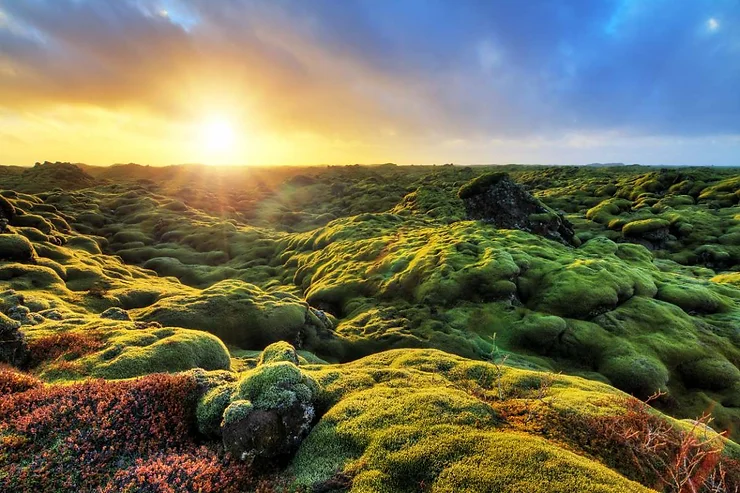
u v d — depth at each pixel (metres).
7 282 55.19
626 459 17.23
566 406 20.47
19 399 19.72
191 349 29.22
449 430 17.25
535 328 47.16
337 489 15.47
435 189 156.62
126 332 31.69
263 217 171.88
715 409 39.19
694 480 17.31
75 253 84.62
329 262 79.56
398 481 15.20
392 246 76.56
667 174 169.25
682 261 98.62
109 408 19.61
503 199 88.56
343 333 51.12
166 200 166.75
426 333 48.38
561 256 64.94
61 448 16.92
